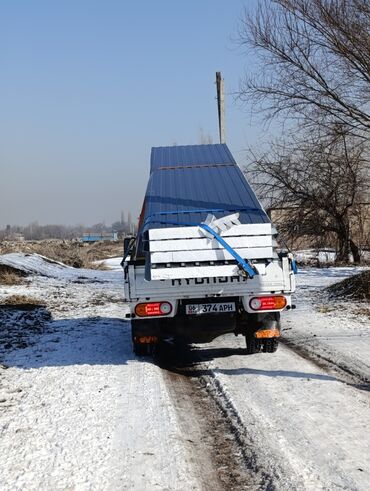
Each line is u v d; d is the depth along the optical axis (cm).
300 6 1925
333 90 2047
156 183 892
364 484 398
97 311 1438
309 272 2386
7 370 774
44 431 520
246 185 860
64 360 831
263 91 2161
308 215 2714
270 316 809
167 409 581
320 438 490
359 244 2828
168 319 807
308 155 2505
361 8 1845
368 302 1334
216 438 510
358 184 2580
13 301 1518
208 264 724
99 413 569
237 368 766
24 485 411
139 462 448
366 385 662
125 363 802
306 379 687
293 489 395
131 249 972
